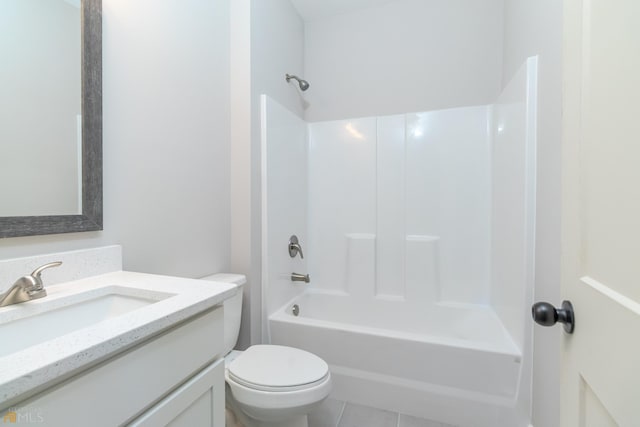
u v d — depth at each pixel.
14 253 0.74
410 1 2.04
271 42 1.78
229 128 1.58
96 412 0.49
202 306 0.70
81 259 0.87
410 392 1.40
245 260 1.57
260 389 1.00
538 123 1.21
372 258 2.09
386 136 2.09
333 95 2.24
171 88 1.22
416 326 1.96
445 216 1.96
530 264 1.23
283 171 1.87
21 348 0.62
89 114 0.90
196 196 1.36
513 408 1.24
